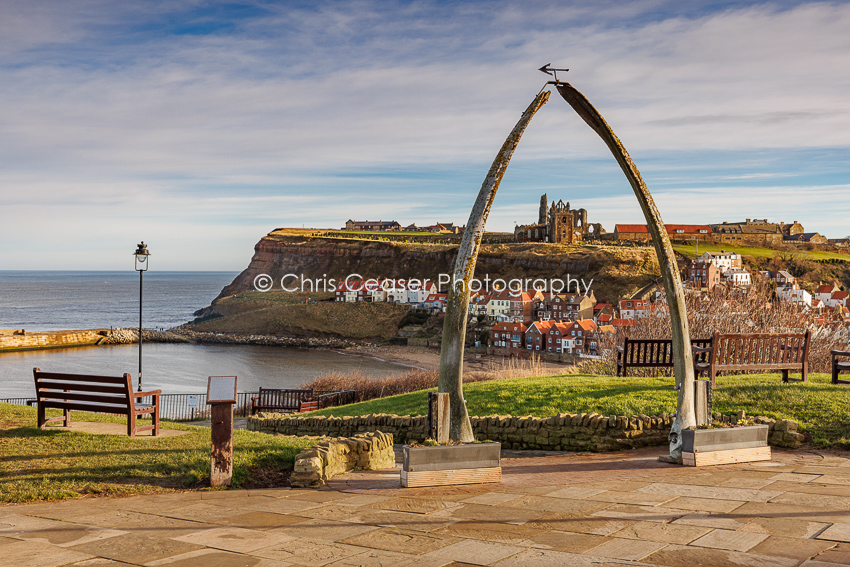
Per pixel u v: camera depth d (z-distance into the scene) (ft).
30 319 538.47
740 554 15.02
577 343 306.14
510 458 33.27
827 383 44.21
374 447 29.76
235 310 578.25
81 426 36.19
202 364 289.94
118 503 21.89
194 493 23.49
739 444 28.43
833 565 14.01
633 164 30.50
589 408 40.83
